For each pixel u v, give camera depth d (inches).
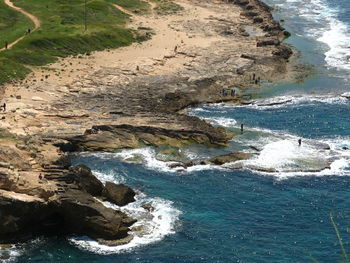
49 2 6496.1
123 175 3221.0
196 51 5398.6
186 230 2687.0
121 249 2549.2
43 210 2672.2
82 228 2655.0
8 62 4608.8
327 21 6934.1
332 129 3882.9
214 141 3619.6
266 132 3811.5
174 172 3262.8
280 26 6422.2
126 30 5807.1
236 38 5915.4
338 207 2881.4
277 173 3248.0
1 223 2568.9
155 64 4992.6
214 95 4458.7
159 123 3752.5
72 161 3376.0
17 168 2970.0
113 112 3932.1
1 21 5684.1
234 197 2987.2
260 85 4722.0
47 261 2460.6
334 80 4857.3
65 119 3796.8
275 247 2549.2
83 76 4623.5
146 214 2815.0
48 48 5064.0
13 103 3981.3
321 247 2539.4
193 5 7337.6
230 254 2501.2
